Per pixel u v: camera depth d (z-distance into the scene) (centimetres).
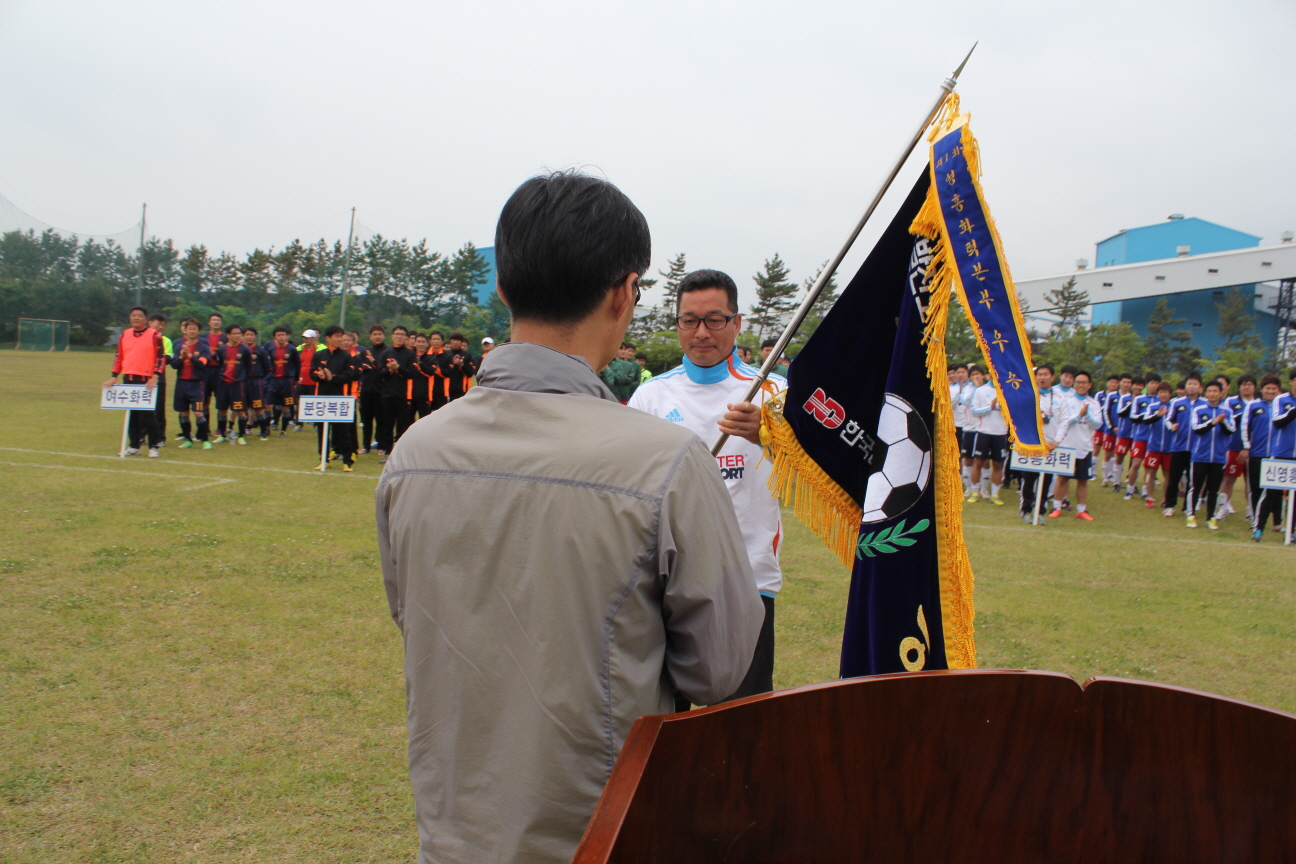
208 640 398
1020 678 107
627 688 107
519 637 107
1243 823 105
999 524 860
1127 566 664
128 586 470
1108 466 1296
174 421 1498
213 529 614
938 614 187
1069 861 108
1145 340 3941
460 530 111
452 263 4078
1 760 283
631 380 966
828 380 210
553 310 119
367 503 755
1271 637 480
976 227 179
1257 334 4188
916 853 107
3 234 4103
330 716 327
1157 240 5112
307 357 1309
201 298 4428
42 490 731
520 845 106
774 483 212
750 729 100
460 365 1238
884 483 195
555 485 108
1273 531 901
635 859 91
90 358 3391
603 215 118
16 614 416
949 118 188
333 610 449
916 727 106
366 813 264
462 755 110
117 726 311
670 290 4078
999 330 177
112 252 4244
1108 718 107
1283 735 103
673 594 109
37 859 234
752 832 101
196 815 258
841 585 561
